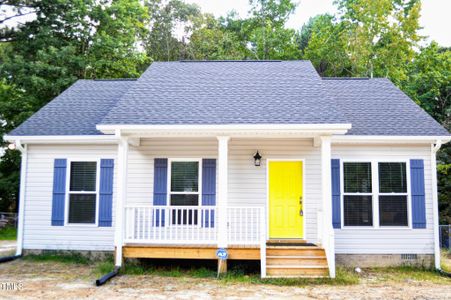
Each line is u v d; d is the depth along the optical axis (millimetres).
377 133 11078
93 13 21938
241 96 11297
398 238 11148
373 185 11297
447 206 19547
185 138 11500
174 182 11602
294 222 11445
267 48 31359
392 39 25375
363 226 11203
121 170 10047
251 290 8320
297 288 8570
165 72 13258
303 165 11539
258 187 11523
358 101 13008
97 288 8391
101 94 13969
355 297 7824
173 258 10430
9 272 9953
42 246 11711
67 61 20453
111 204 11688
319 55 28281
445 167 17562
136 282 8984
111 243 11578
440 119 24641
